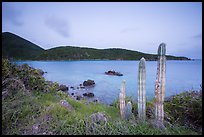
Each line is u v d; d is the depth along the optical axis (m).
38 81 7.66
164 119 5.62
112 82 26.03
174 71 45.66
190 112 5.59
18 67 7.73
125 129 4.34
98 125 4.43
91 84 23.20
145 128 4.48
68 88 20.28
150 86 20.78
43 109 5.25
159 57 5.27
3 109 4.70
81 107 6.99
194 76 32.22
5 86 6.00
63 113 5.17
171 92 16.66
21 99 5.63
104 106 7.95
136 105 7.31
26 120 4.61
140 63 5.60
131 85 22.45
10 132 4.06
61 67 65.94
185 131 4.70
